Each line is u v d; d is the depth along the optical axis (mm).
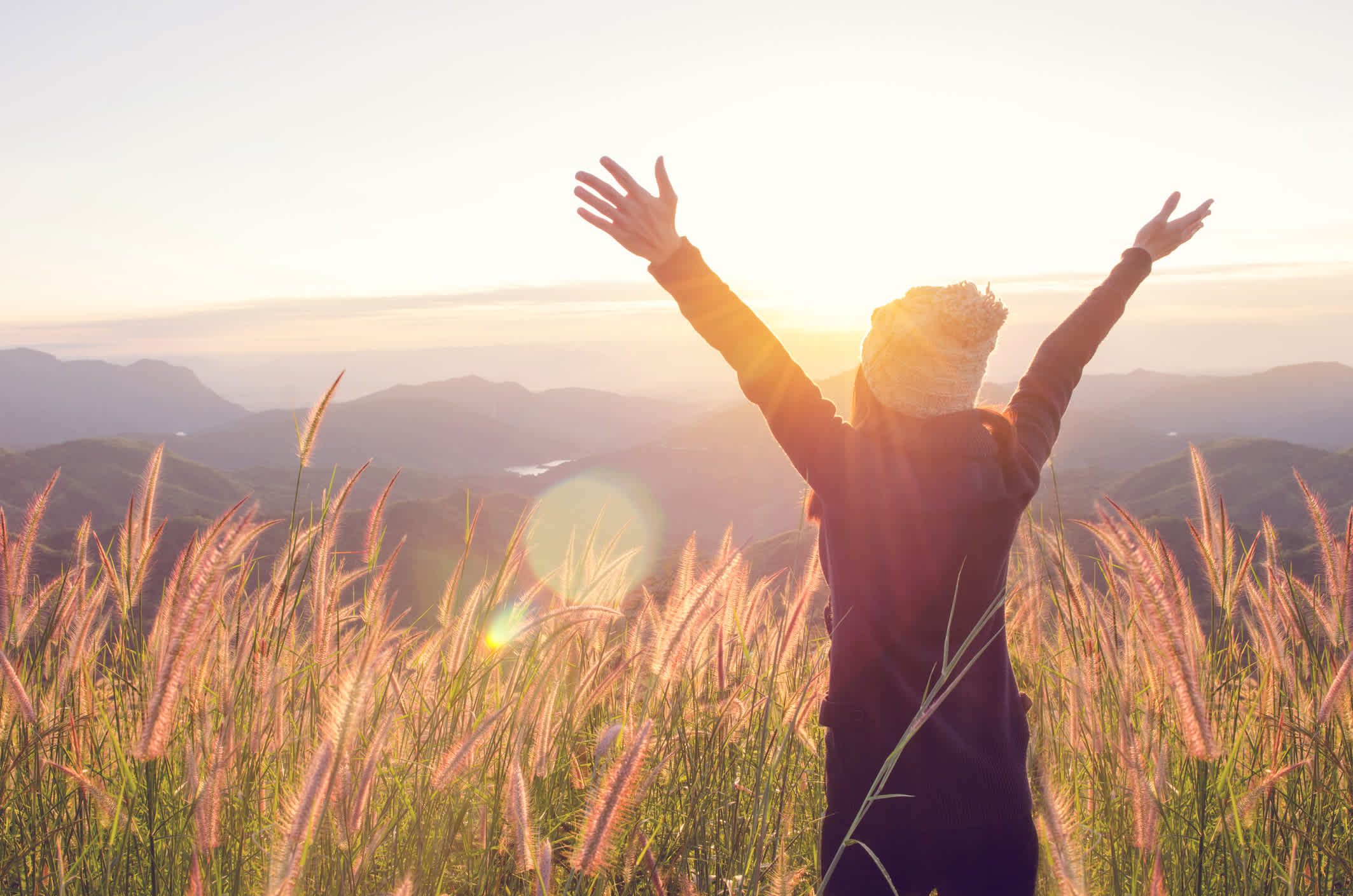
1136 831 1712
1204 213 2414
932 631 1706
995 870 1683
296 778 1794
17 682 1915
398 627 2252
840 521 1758
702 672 2666
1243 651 2492
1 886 1826
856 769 1741
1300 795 2131
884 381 1774
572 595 2564
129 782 1962
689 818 2201
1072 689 2186
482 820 1905
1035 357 2164
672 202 1760
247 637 1992
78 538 2340
